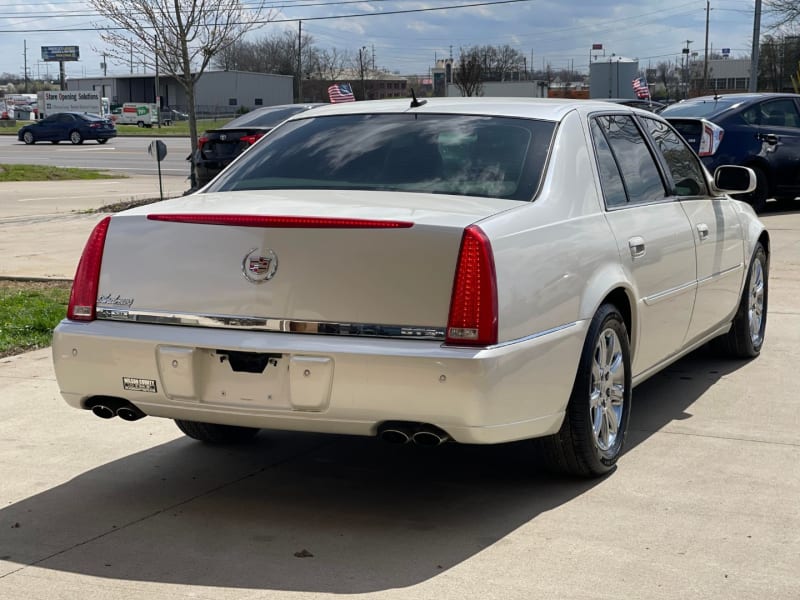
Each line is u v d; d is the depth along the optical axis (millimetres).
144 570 3857
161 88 111312
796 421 5684
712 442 5312
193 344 4137
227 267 4141
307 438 5574
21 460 5168
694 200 6070
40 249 12914
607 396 4816
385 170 4758
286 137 5227
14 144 49969
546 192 4527
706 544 4004
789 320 8359
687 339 5973
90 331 4328
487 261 3918
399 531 4207
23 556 4004
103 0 20406
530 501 4527
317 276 4020
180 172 31078
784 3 43219
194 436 5355
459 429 3928
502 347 3941
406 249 3939
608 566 3811
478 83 64438
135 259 4320
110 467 5074
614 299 4949
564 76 113812
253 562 3914
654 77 119688
